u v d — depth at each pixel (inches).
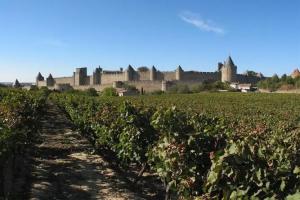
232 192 262.1
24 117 663.1
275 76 5393.7
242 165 258.1
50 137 962.7
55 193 486.3
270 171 250.5
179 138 385.1
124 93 4601.4
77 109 1038.4
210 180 268.1
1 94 1235.9
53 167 626.8
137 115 559.5
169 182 374.3
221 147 368.8
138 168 630.5
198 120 528.4
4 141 421.7
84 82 6668.3
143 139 543.5
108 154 708.0
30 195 466.0
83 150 791.1
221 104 1852.9
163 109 476.1
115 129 614.5
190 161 358.6
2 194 440.5
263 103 2073.1
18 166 593.6
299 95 3002.0
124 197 484.4
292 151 270.7
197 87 5206.7
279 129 457.7
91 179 561.3
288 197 223.5
